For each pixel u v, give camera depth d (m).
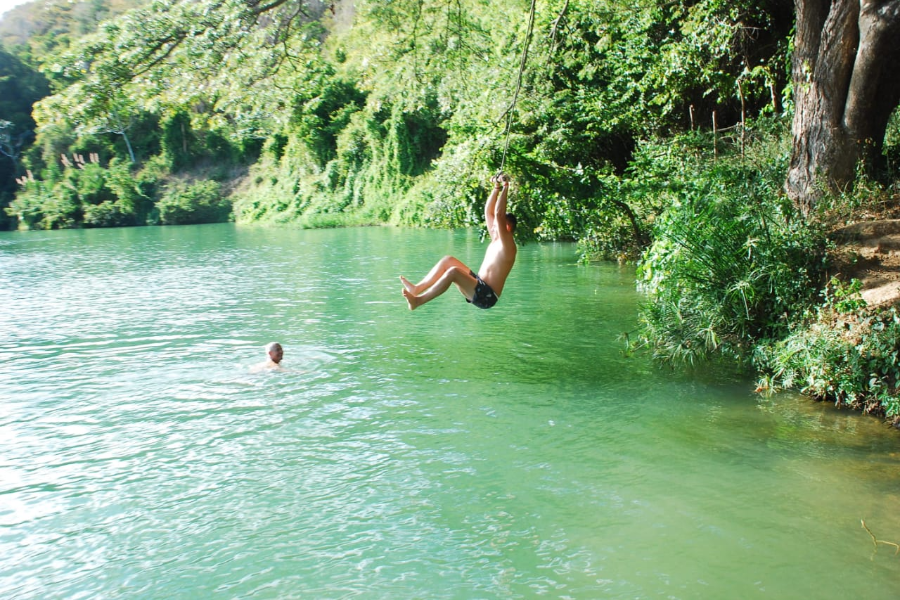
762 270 10.99
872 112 12.68
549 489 7.37
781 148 15.78
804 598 5.50
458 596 5.60
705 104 23.62
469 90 22.78
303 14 14.28
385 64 19.80
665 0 21.22
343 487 7.50
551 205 17.89
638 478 7.58
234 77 13.82
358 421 9.36
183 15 12.90
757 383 10.66
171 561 6.18
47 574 6.02
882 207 12.38
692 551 6.18
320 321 15.68
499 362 12.02
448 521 6.77
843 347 9.48
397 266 25.59
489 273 7.21
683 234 11.63
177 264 28.36
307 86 15.04
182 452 8.45
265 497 7.31
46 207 60.22
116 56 12.76
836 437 8.54
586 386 10.67
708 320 11.44
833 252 11.48
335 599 5.59
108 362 12.47
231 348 13.26
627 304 16.67
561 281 20.31
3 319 16.69
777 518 6.71
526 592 5.64
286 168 61.16
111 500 7.30
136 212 61.66
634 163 19.27
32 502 7.28
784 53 18.88
